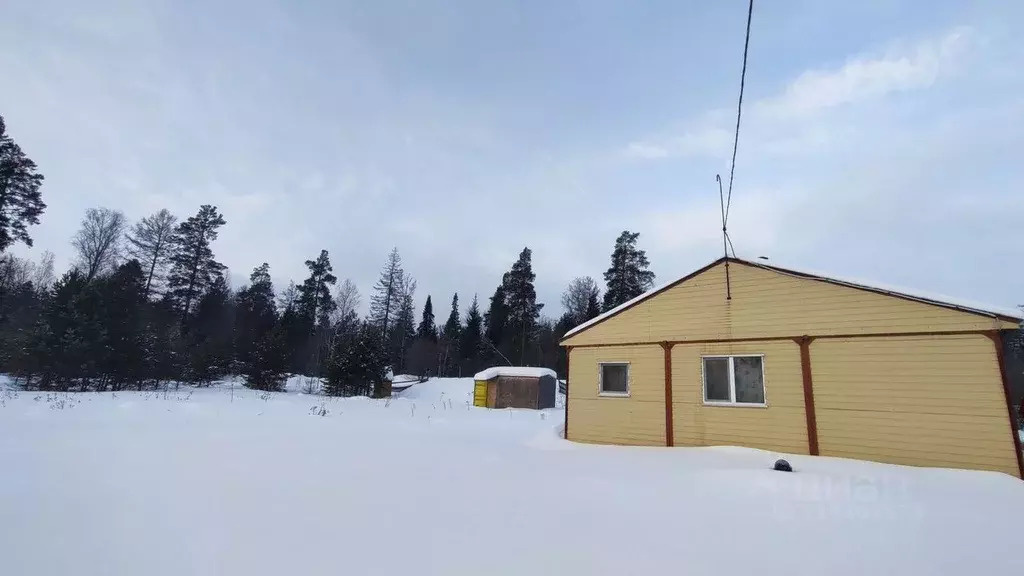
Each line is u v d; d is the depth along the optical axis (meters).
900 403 7.77
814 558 3.29
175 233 38.84
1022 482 6.26
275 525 3.76
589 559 3.20
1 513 3.79
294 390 30.47
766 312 9.21
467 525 3.87
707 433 9.41
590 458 7.86
